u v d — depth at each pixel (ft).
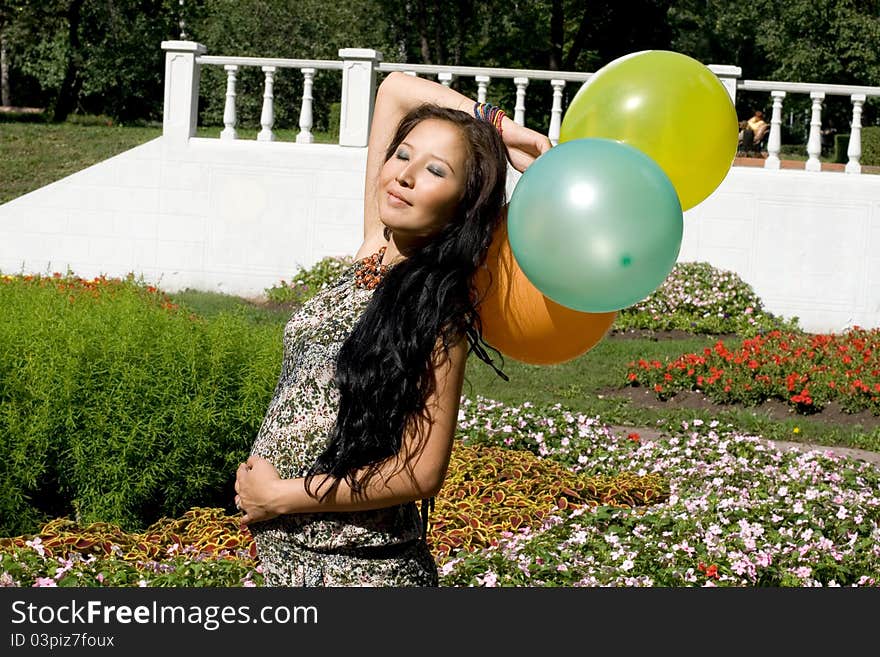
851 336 34.35
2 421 15.61
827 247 39.75
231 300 40.27
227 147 42.04
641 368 31.07
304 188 41.73
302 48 81.10
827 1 98.17
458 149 7.26
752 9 108.17
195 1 88.38
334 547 7.47
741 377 29.78
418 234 7.34
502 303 7.27
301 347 7.62
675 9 108.06
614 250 6.63
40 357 16.26
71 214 42.80
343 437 7.16
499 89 95.20
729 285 38.86
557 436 22.61
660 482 19.51
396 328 7.06
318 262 41.42
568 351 7.38
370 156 8.45
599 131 7.82
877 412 28.68
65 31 89.30
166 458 16.34
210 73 81.00
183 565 12.87
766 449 22.40
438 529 15.62
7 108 110.32
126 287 30.45
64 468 16.10
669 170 7.77
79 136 66.49
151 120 91.66
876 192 39.45
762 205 39.93
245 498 7.60
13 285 23.93
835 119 110.83
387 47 90.68
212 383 16.89
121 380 16.22
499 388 30.01
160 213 42.42
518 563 13.80
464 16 99.09
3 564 12.27
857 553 15.14
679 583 13.48
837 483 19.66
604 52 96.22
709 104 7.78
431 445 7.14
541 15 97.55
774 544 15.05
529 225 6.81
